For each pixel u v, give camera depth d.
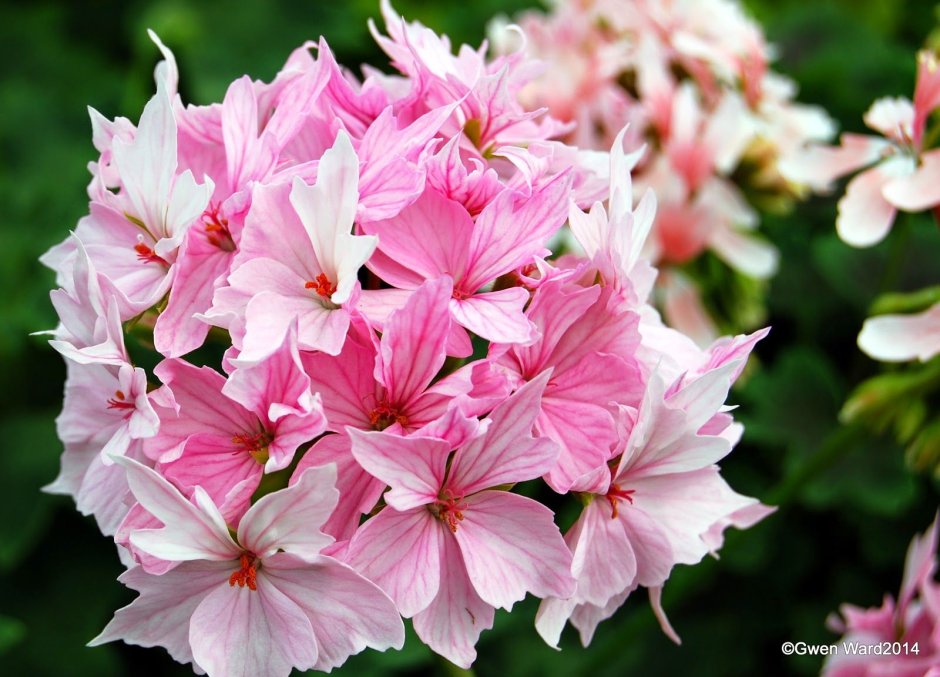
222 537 0.31
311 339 0.31
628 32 0.47
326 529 0.31
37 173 0.52
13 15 0.60
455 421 0.30
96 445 0.34
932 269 0.49
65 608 0.45
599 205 0.32
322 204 0.31
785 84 0.49
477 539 0.31
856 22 0.60
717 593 0.46
